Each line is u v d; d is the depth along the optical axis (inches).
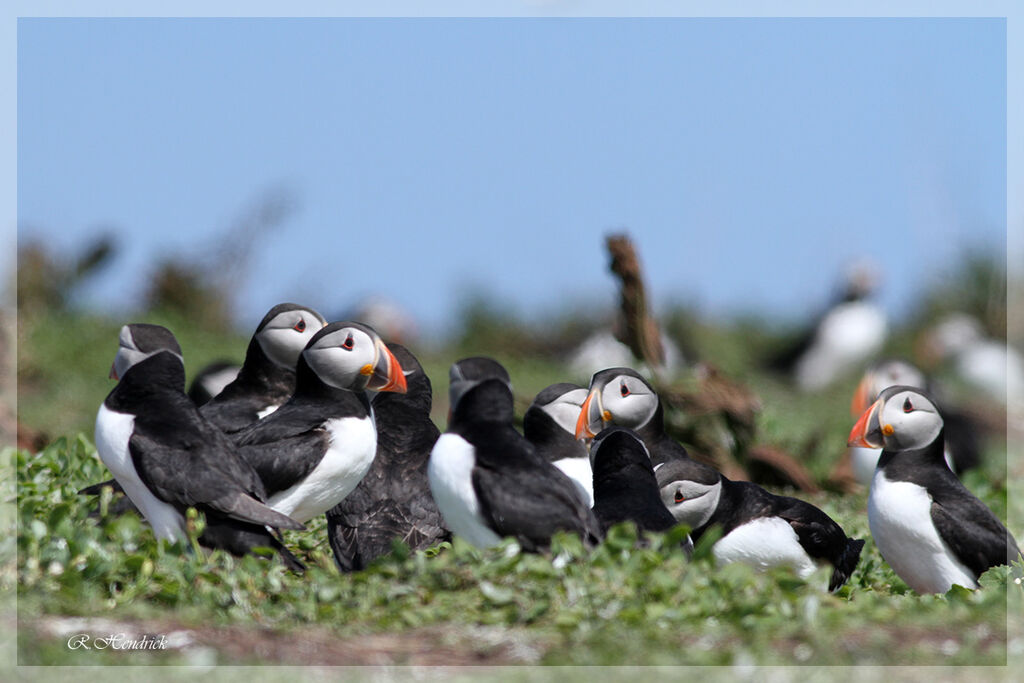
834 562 534.3
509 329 1644.9
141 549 461.1
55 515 460.8
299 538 555.5
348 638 403.5
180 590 428.5
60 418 1017.5
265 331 595.2
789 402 1314.0
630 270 829.8
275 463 503.5
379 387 530.0
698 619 413.7
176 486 465.7
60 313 1362.0
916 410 532.7
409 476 535.2
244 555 460.4
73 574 426.3
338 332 528.1
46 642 383.9
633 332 832.9
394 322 1608.0
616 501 499.8
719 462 834.8
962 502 523.5
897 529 529.7
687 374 878.4
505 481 458.0
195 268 1636.3
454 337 1667.1
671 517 497.4
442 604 423.5
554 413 564.1
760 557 530.9
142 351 496.4
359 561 507.2
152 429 481.1
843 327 1519.4
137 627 399.5
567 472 553.3
